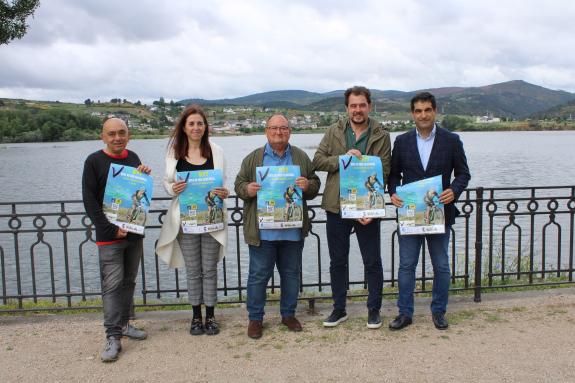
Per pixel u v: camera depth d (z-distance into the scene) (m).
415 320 4.93
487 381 3.66
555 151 69.12
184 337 4.64
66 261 5.39
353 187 4.43
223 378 3.81
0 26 7.82
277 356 4.17
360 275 11.91
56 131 135.25
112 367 4.04
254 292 4.57
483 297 5.59
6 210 24.84
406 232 4.50
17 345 4.52
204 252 4.59
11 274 13.96
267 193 4.41
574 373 3.74
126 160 4.32
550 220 5.84
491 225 5.67
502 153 65.62
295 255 4.65
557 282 5.84
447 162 4.51
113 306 4.24
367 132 4.57
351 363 4.00
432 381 3.68
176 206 4.52
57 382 3.81
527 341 4.34
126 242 4.28
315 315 5.15
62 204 5.27
